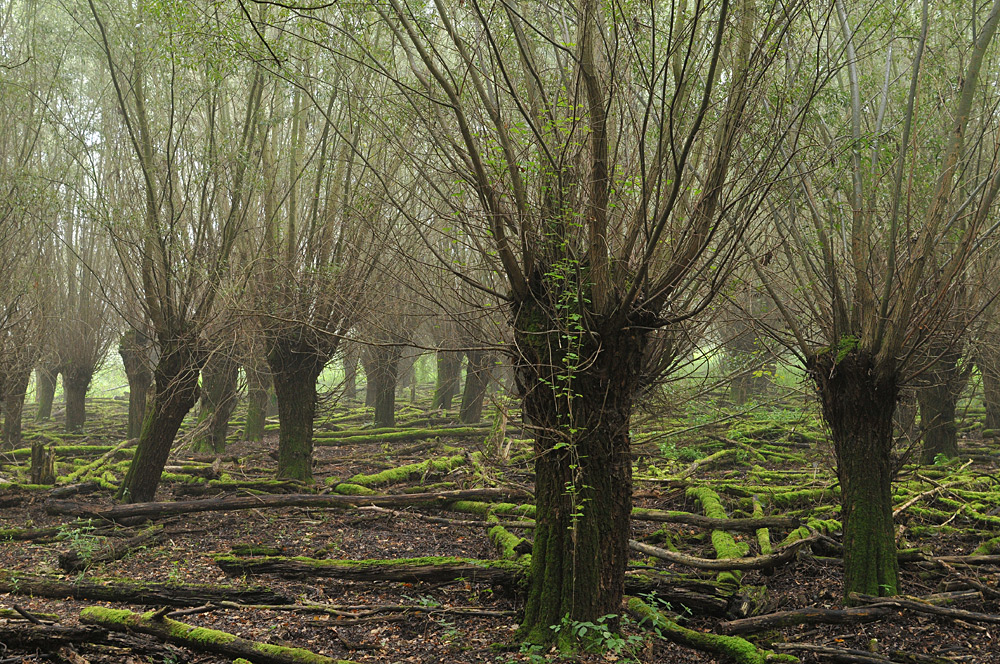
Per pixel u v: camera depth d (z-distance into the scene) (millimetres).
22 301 14148
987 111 8234
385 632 6770
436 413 23031
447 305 8391
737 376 9875
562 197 6043
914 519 10250
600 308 6125
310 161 11875
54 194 11719
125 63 12367
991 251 8117
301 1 7215
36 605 7047
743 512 10266
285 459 12867
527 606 6480
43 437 18969
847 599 6941
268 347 12727
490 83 7172
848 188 7285
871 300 6941
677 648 6469
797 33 6977
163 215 11531
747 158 6727
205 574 8266
